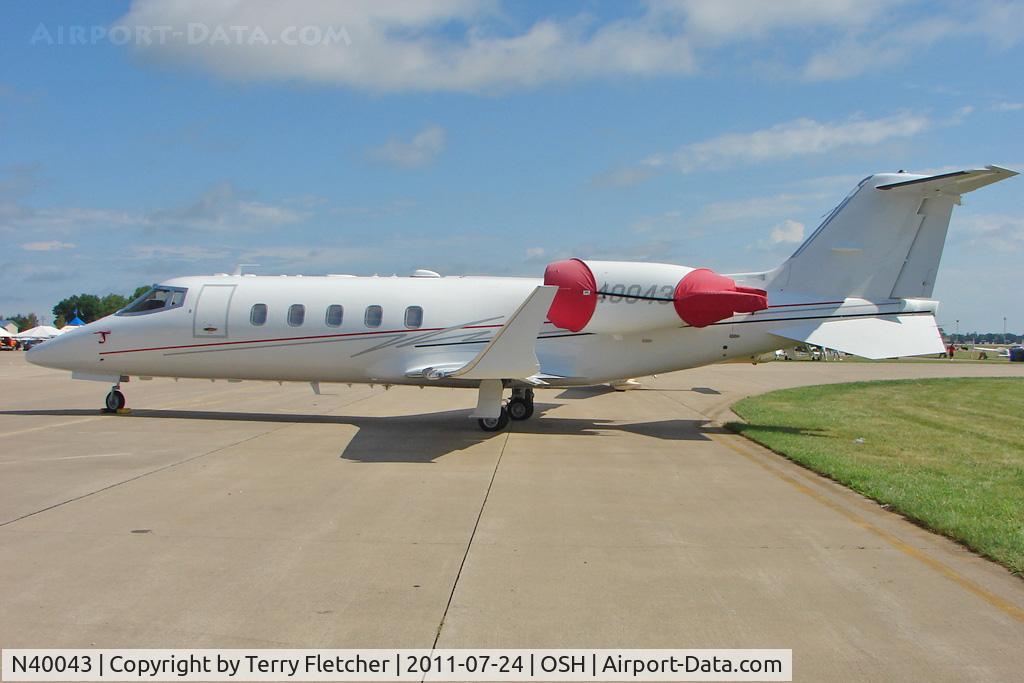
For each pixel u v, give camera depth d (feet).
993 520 24.81
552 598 17.92
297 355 50.67
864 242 48.06
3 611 16.72
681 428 51.24
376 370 50.14
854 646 15.49
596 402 70.38
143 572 19.35
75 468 33.14
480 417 46.01
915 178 46.57
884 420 56.80
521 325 40.11
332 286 51.03
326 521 24.59
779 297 48.49
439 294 49.83
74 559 20.33
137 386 81.66
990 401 74.49
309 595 17.89
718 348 48.52
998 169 42.73
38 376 95.96
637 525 24.76
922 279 48.06
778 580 19.43
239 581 18.78
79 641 15.30
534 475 33.01
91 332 52.85
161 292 52.85
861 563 20.95
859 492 30.45
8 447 38.65
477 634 15.83
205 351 51.67
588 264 47.60
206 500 27.30
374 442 41.42
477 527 24.13
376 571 19.67
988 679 14.07
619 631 16.10
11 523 23.89
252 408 59.06
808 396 77.87
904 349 47.06
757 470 35.35
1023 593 18.70
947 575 19.99
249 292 51.57
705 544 22.65
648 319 46.85
